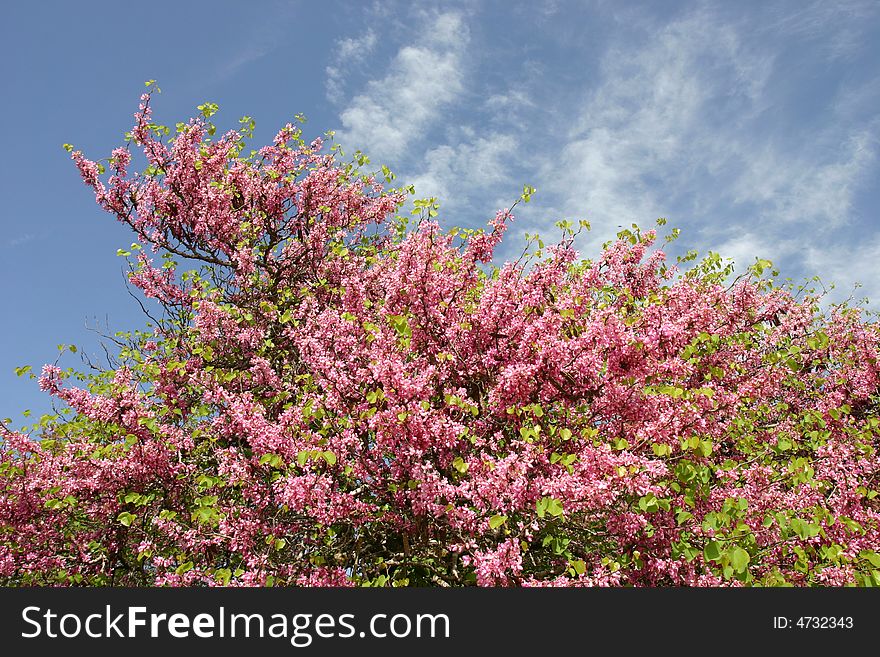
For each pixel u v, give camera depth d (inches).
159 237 385.4
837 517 218.8
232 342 340.5
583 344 205.3
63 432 319.3
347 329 245.3
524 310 233.6
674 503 212.8
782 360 307.0
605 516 216.5
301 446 208.8
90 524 285.6
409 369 219.9
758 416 322.0
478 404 240.2
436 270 241.0
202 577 224.2
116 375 275.0
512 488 183.3
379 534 257.9
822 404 319.9
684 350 258.8
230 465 233.3
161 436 255.1
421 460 207.8
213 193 377.4
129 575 281.1
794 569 223.1
